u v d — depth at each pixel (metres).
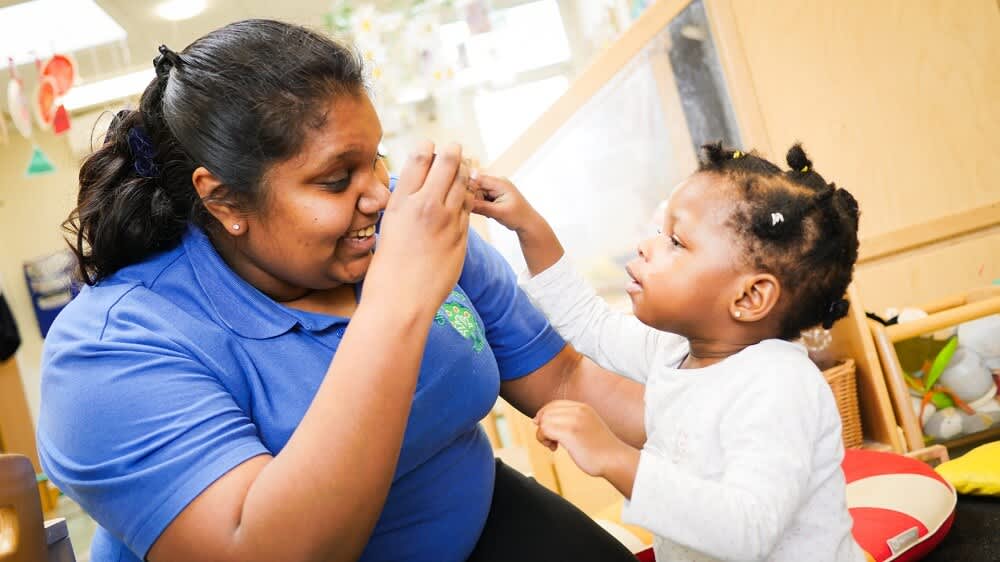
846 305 1.16
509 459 2.47
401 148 5.30
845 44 2.37
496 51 5.32
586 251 2.39
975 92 2.37
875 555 1.53
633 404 1.29
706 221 1.09
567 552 1.15
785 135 2.38
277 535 0.77
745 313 1.09
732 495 0.92
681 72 2.23
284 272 0.95
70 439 0.86
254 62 0.88
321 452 0.78
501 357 1.29
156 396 0.86
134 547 0.85
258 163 0.88
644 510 0.94
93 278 1.04
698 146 2.25
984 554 1.60
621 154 2.30
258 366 0.95
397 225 0.85
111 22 5.35
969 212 2.39
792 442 0.99
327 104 0.88
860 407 2.11
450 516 1.09
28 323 7.11
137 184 1.00
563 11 5.86
